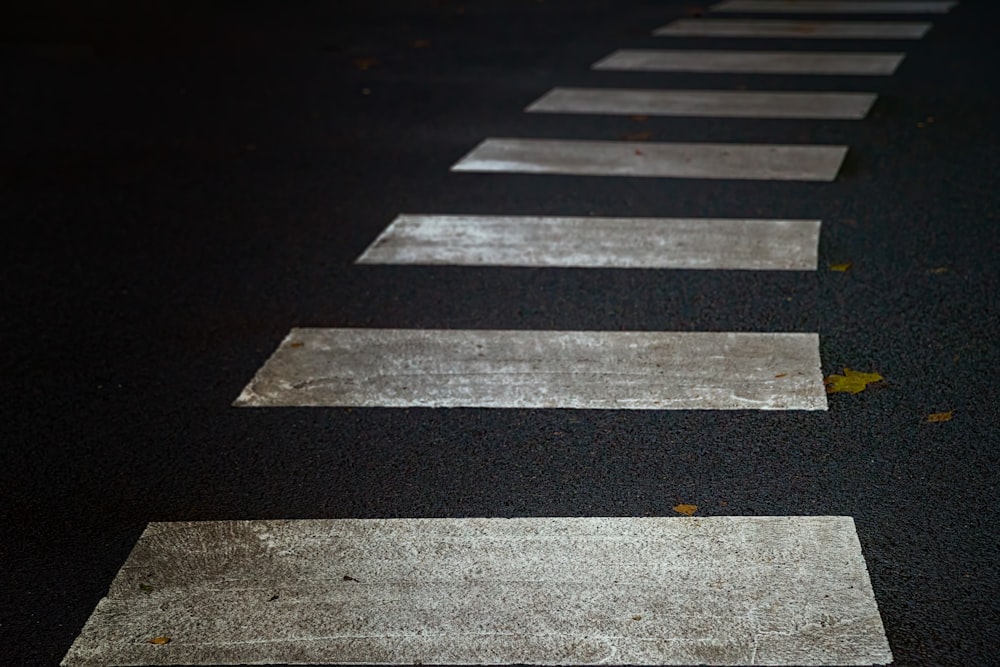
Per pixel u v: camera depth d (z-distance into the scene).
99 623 3.10
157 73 10.16
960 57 10.38
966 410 4.10
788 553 3.30
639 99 9.01
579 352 4.64
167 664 2.94
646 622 3.03
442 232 6.09
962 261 5.51
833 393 4.25
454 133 8.07
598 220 6.21
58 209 6.63
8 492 3.79
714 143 7.71
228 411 4.27
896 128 7.99
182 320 5.09
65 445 4.07
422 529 3.48
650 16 13.12
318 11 13.50
